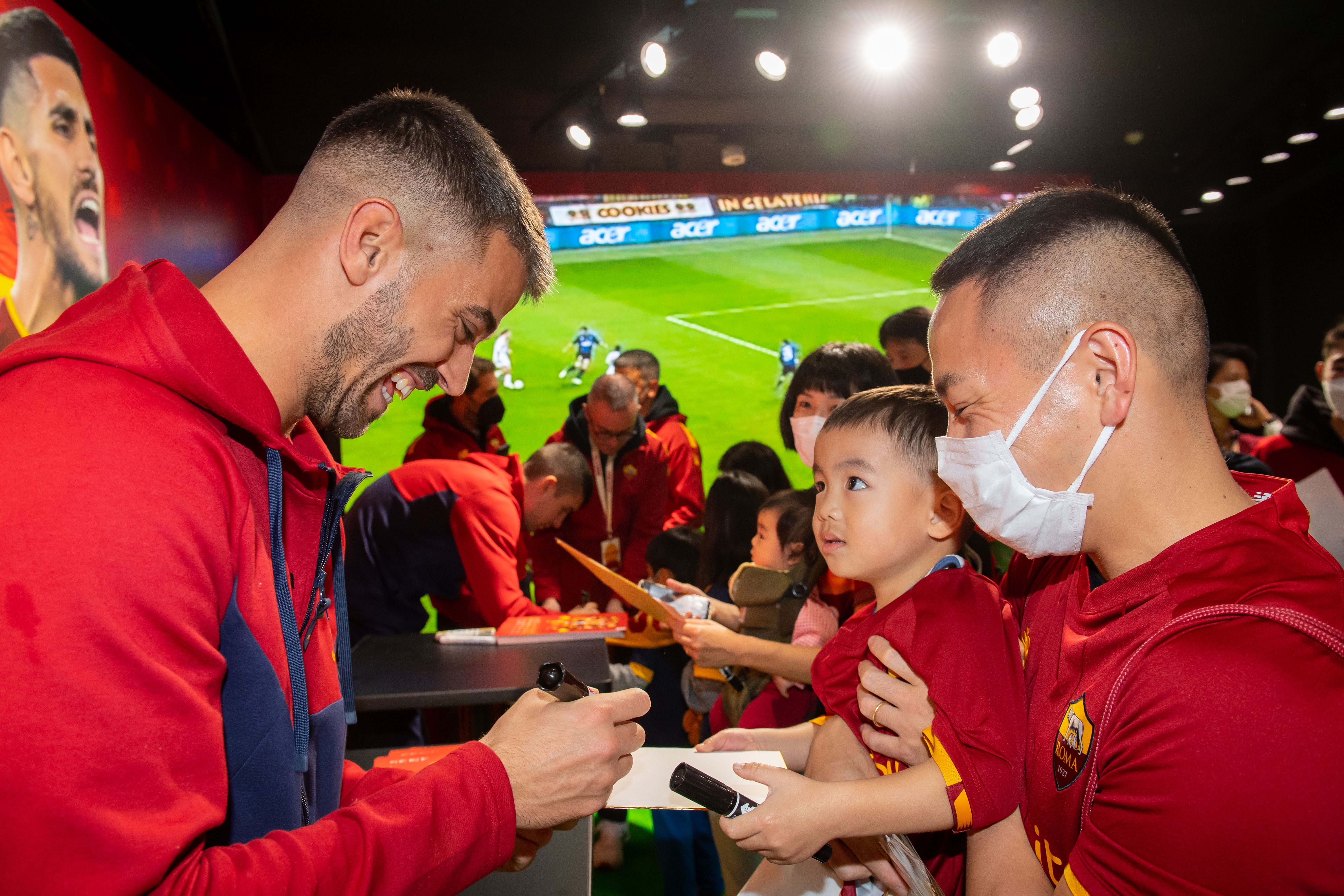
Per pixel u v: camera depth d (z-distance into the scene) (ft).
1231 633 1.92
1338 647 1.82
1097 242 2.22
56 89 7.05
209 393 2.27
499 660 6.22
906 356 11.00
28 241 6.48
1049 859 2.39
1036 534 2.38
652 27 13.12
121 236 8.35
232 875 1.96
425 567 7.75
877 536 3.27
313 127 15.19
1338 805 1.71
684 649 5.59
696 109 17.48
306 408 2.71
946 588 2.93
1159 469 2.19
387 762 4.02
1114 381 2.18
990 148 18.42
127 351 2.21
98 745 1.80
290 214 2.62
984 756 2.47
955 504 3.23
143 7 9.80
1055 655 2.63
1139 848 1.94
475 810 2.35
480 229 2.68
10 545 1.84
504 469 8.22
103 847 1.78
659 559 8.43
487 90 16.17
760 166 18.38
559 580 12.23
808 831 2.43
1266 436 13.37
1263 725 1.78
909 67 16.20
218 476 2.29
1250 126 17.19
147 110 9.23
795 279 21.86
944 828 2.45
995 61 14.15
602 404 11.95
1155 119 17.38
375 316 2.62
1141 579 2.17
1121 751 2.02
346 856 2.10
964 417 2.44
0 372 2.20
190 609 2.06
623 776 2.81
